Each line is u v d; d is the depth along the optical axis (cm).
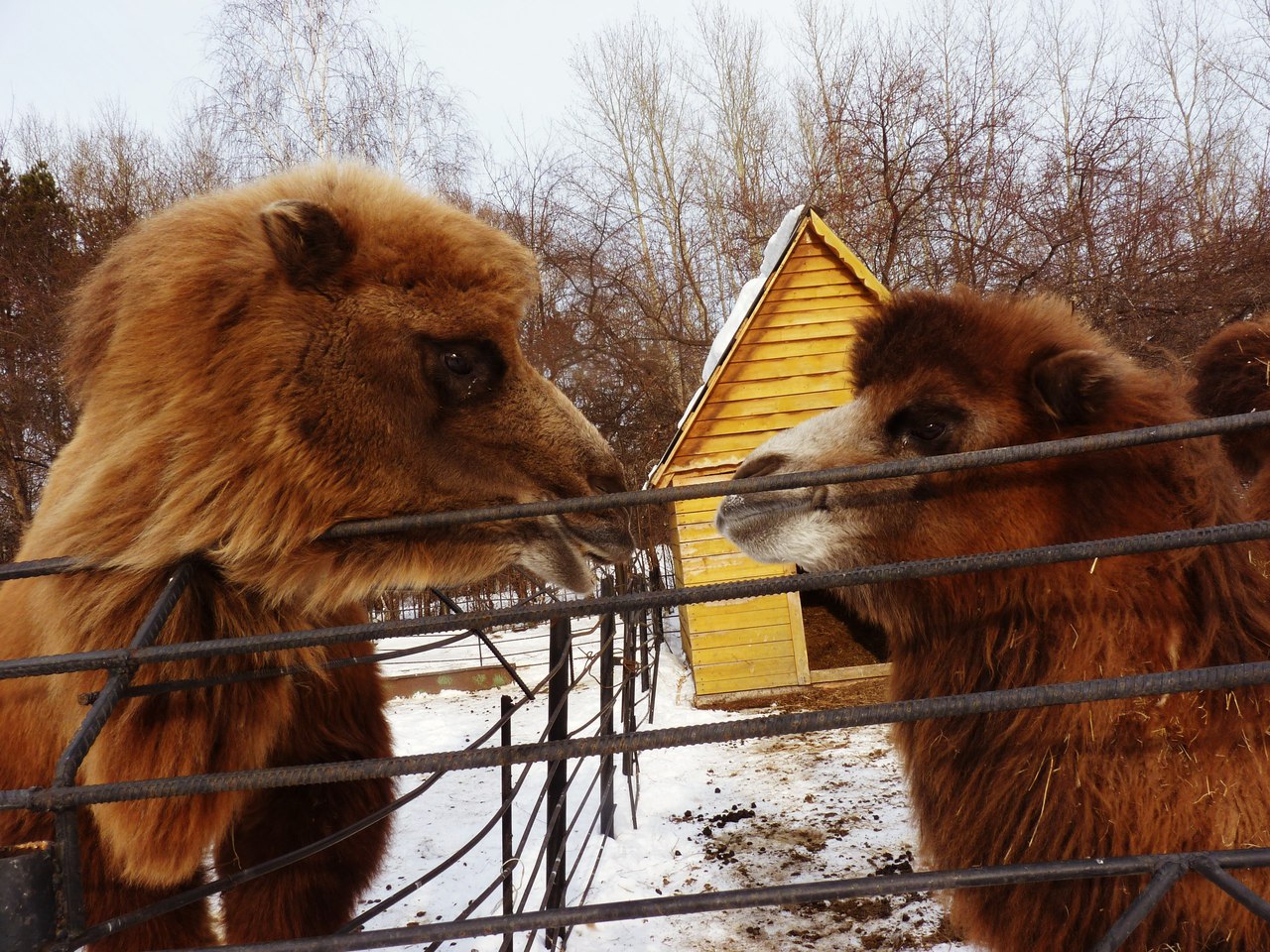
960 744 222
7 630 278
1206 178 2256
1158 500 207
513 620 160
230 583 234
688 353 2539
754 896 138
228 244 252
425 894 551
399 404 246
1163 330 1521
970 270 1747
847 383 271
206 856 297
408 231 261
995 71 2038
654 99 2919
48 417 1717
